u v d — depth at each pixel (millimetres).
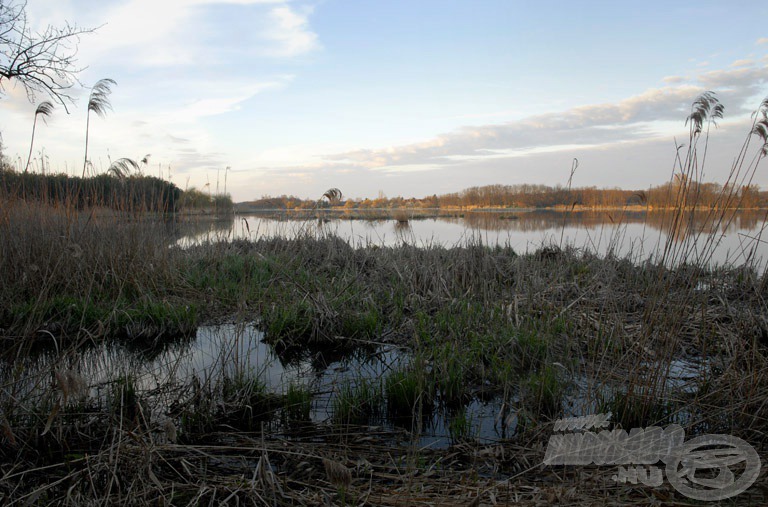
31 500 2627
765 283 6359
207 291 8219
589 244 11562
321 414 4348
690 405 3828
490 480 3113
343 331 6449
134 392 4438
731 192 4203
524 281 7621
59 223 7680
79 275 7371
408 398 4414
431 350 5613
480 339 5773
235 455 3533
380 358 5879
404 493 2990
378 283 8555
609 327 5152
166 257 8680
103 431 3760
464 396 4641
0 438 3402
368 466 3340
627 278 7492
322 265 9578
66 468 3271
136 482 2947
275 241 11836
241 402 4254
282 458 3523
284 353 6090
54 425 3545
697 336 5375
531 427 3848
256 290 8164
